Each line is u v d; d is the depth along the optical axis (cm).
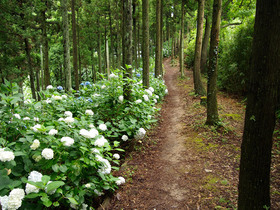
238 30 922
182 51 1612
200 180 340
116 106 493
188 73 1881
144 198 307
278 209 244
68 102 467
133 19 1902
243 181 195
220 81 1066
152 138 548
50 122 304
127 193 320
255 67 171
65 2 927
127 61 557
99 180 296
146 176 368
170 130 613
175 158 432
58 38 2177
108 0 1858
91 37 2239
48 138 237
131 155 447
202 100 817
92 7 1936
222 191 300
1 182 187
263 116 172
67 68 958
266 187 187
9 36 1100
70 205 234
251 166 185
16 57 1188
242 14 969
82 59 2336
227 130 526
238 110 714
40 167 230
